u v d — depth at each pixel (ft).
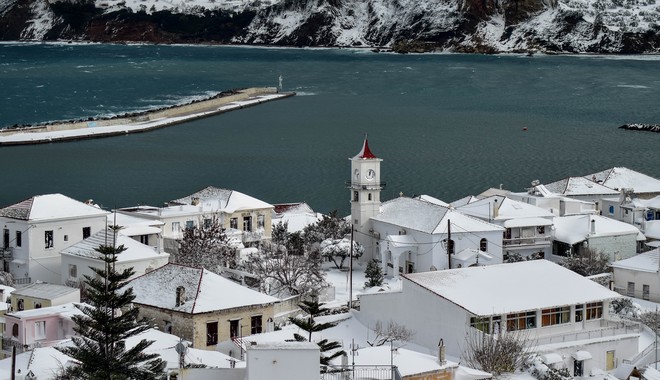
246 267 433.89
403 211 515.50
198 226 499.51
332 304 404.36
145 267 426.10
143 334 288.30
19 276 457.27
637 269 453.17
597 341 346.74
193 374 225.56
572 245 512.22
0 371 258.16
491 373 303.68
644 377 323.78
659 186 641.40
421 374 257.75
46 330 320.09
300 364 206.18
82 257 424.87
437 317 340.18
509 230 515.91
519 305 343.26
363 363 255.09
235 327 335.26
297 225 565.12
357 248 504.02
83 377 227.40
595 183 620.08
